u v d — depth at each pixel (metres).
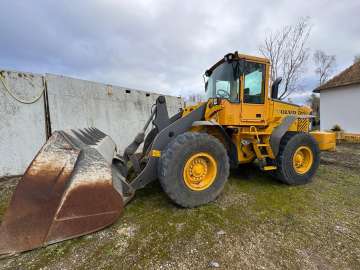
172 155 2.14
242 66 2.80
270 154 3.05
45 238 1.64
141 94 6.09
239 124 2.85
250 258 1.56
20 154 3.65
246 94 2.88
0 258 1.52
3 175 3.48
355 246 1.69
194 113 2.70
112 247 1.66
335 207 2.39
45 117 3.97
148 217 2.13
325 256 1.58
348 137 9.16
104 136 2.99
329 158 5.20
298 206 2.41
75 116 4.45
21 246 1.57
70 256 1.56
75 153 1.73
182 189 2.21
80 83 4.55
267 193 2.80
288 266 1.48
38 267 1.45
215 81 3.18
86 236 1.79
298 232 1.89
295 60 14.47
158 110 2.85
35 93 3.81
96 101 4.89
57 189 1.69
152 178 2.37
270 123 3.12
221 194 2.75
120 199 1.93
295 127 3.56
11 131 3.55
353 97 9.97
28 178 1.64
